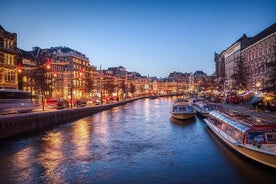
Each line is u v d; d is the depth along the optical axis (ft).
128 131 122.31
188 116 153.17
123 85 491.31
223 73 343.46
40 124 132.67
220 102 240.94
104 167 68.69
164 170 65.82
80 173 64.39
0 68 190.70
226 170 64.39
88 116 195.11
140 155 79.61
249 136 68.18
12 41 205.87
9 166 69.82
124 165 70.13
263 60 219.00
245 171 63.05
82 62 377.09
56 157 78.18
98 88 414.00
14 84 205.87
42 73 185.68
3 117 105.60
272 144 65.05
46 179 60.70
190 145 90.84
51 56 311.68
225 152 79.87
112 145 93.25
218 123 100.27
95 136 110.52
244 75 238.68
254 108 164.55
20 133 115.55
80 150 86.33
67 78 323.98
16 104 146.00
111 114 208.33
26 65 247.09
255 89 232.12
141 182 58.44
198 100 237.04
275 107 147.33
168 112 217.56
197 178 60.18
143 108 268.82
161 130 122.72
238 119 86.28
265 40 214.69
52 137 108.58
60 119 155.53
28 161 74.23
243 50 275.18
